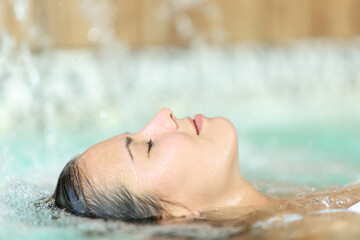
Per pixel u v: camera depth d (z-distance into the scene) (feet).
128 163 5.16
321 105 13.47
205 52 13.91
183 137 5.24
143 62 13.29
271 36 15.26
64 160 8.98
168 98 12.97
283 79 13.58
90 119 12.03
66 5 13.39
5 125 10.88
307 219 4.88
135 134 5.54
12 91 11.24
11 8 12.25
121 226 4.85
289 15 15.35
